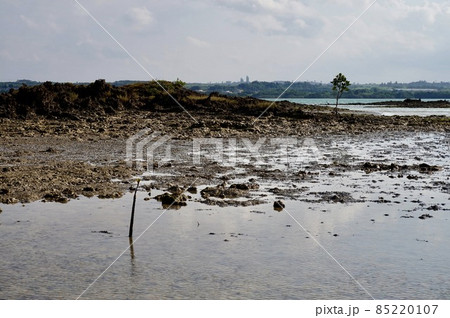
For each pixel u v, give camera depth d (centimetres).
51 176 2339
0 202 1859
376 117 7119
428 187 2256
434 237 1495
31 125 4888
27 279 1155
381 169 2784
